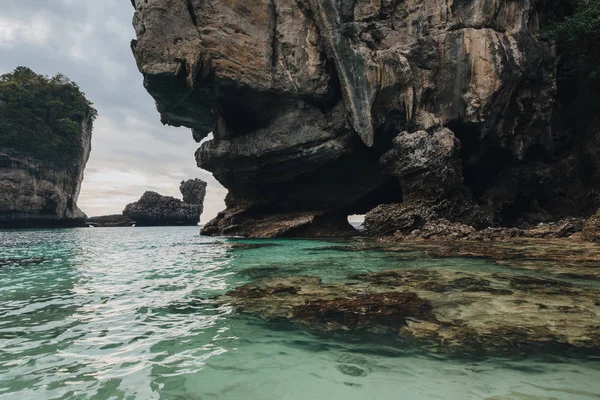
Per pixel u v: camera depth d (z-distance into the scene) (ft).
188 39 69.72
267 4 75.46
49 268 35.09
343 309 18.25
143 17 69.46
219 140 79.87
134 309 19.38
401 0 73.00
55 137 186.50
